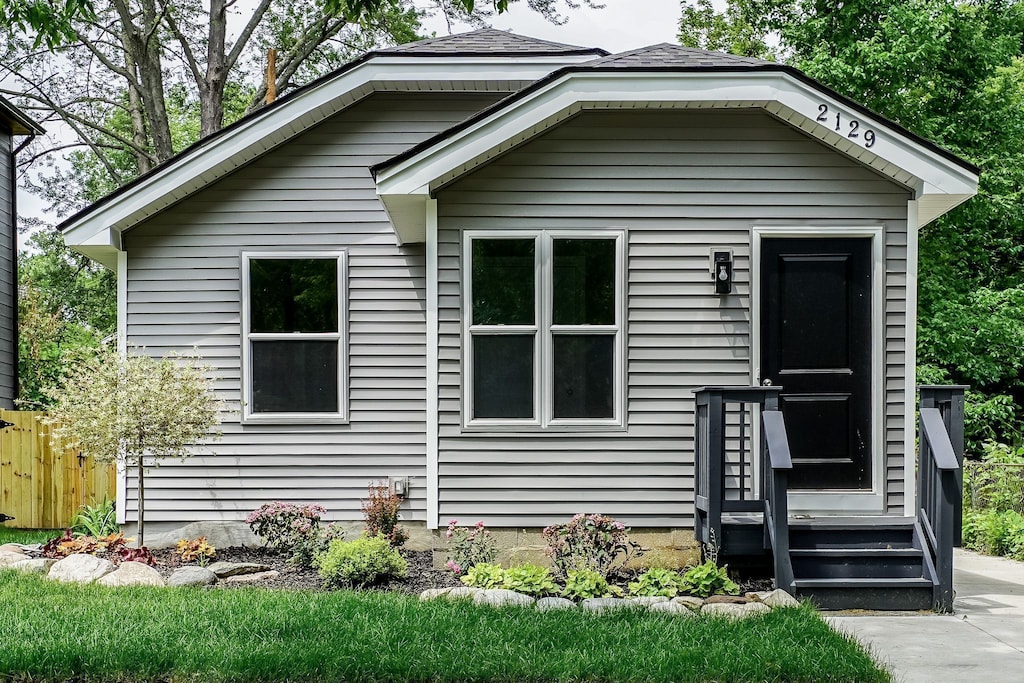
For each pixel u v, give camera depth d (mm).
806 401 7934
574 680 4957
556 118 7934
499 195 8023
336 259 10078
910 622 6555
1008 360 19938
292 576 7961
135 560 8148
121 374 8516
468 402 7938
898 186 8016
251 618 5875
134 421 8234
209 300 9992
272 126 9734
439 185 7969
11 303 15766
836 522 7430
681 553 7887
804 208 8023
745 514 7758
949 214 19922
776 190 8023
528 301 8016
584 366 8000
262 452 9875
